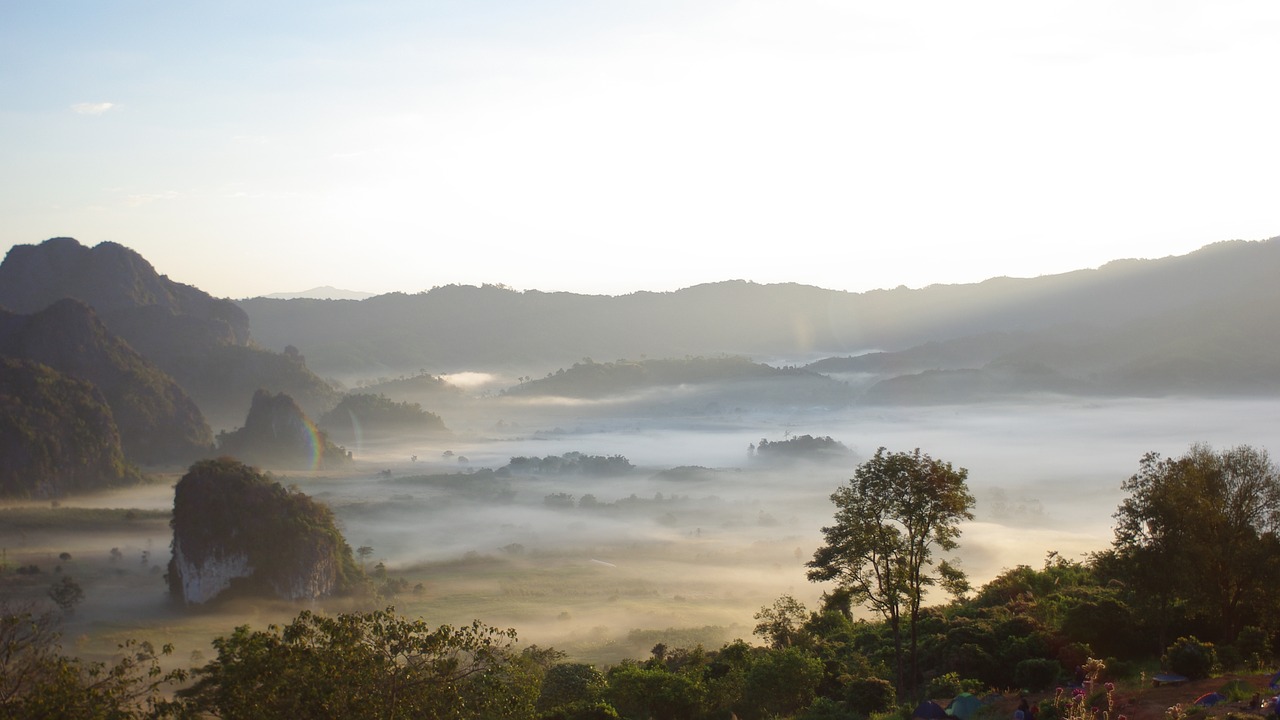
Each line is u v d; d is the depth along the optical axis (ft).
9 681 87.92
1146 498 138.31
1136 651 142.82
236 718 83.05
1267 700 89.40
